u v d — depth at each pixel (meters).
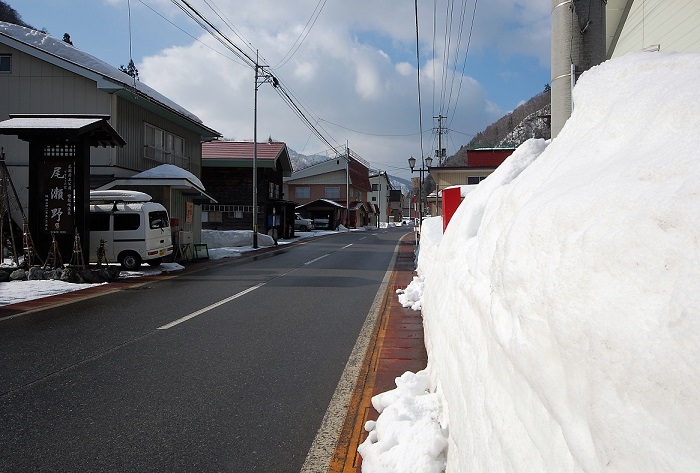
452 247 3.90
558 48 4.31
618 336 0.95
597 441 0.95
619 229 1.06
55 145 11.29
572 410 1.07
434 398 3.30
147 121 17.47
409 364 5.05
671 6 6.79
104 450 3.16
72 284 10.42
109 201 13.12
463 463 2.02
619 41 8.43
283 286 10.64
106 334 6.26
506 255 1.52
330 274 12.85
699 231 0.91
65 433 3.41
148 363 5.05
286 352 5.52
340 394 4.21
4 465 2.96
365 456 2.95
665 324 0.88
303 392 4.26
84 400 4.02
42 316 7.34
